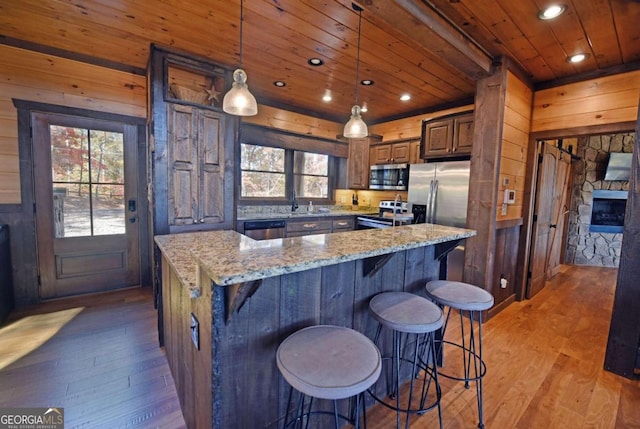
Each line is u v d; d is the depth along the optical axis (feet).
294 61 9.10
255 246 4.54
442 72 9.77
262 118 13.23
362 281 5.32
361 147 15.76
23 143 9.23
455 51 7.06
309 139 14.37
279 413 4.35
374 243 4.88
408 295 5.47
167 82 8.08
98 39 8.09
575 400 5.82
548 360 7.20
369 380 3.18
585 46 7.72
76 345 7.37
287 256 3.84
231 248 4.38
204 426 4.02
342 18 6.79
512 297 10.89
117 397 5.64
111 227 10.87
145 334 7.97
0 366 6.48
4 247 8.79
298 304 4.40
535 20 6.65
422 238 5.48
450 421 5.28
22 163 9.28
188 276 4.09
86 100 9.75
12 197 9.23
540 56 8.35
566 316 9.75
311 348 3.70
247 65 9.41
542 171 11.05
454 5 6.15
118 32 7.61
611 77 8.74
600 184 16.46
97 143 10.36
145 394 5.75
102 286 10.87
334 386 3.04
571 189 16.85
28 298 9.66
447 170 10.53
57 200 9.93
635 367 6.44
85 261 10.53
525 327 8.94
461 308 5.18
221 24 7.11
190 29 7.34
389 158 14.69
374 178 15.19
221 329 3.60
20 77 8.87
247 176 13.79
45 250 9.86
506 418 5.35
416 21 5.85
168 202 8.05
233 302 3.43
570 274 14.89
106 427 4.97
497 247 9.59
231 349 3.74
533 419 5.33
